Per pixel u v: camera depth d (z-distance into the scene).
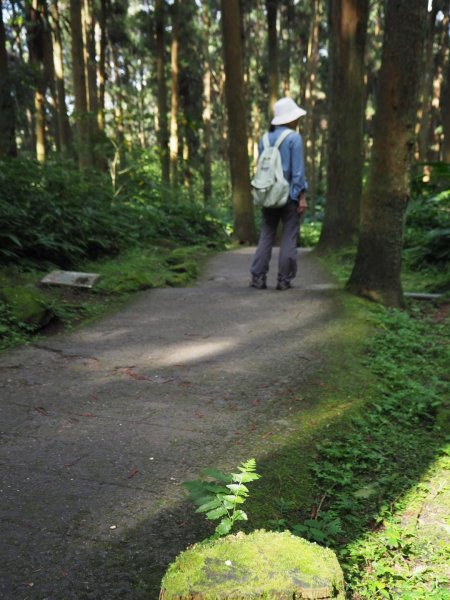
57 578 1.78
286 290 6.43
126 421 3.00
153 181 15.03
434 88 28.64
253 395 3.38
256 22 32.81
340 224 10.14
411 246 8.91
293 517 2.23
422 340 4.59
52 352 4.28
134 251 9.23
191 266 8.16
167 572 1.36
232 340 4.56
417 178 9.82
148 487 2.31
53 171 8.82
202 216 14.57
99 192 10.17
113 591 1.73
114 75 35.69
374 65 33.50
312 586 1.28
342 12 9.76
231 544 1.44
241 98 14.67
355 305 5.35
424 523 2.28
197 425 2.94
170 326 5.05
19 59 15.76
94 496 2.24
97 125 15.11
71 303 5.74
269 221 6.53
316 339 4.45
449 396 3.53
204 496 1.84
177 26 20.84
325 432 2.91
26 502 2.20
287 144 6.03
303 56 34.53
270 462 2.55
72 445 2.71
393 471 2.66
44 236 7.04
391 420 3.21
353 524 2.25
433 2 21.83
